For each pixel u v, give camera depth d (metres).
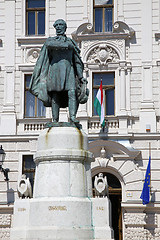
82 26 29.50
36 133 28.97
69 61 14.66
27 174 28.83
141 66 29.12
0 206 28.09
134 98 28.88
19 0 30.48
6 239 27.88
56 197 13.46
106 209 13.52
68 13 30.05
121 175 27.77
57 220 13.16
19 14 30.41
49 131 13.98
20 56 30.03
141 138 28.27
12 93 29.69
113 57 29.34
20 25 30.31
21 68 29.75
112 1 29.95
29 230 13.17
